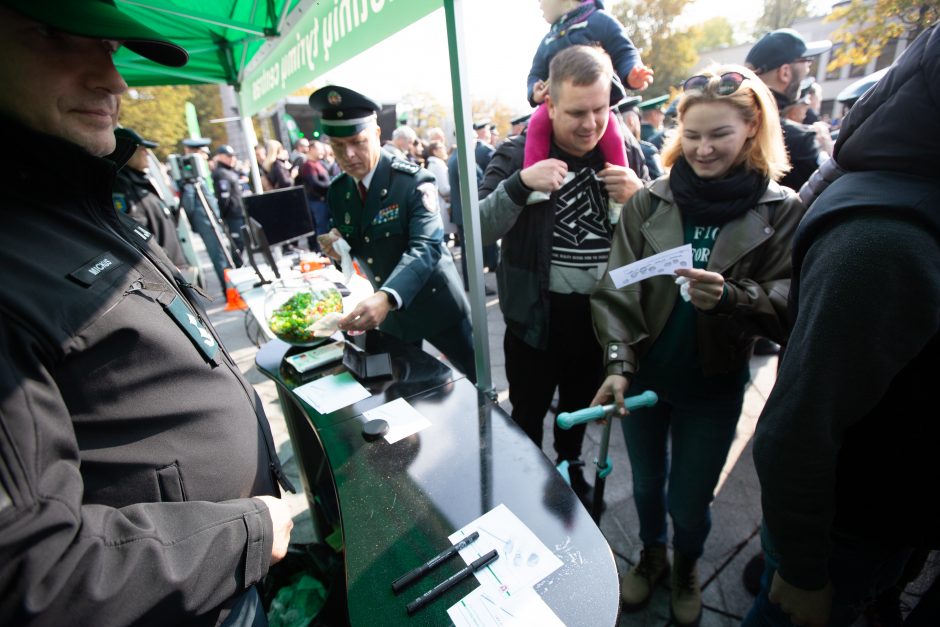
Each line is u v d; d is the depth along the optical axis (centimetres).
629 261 123
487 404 109
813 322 63
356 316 132
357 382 123
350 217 185
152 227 301
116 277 66
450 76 103
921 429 67
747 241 107
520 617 62
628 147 160
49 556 48
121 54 235
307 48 162
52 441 52
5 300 52
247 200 239
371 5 108
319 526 169
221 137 2962
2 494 45
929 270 55
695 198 110
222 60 288
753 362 291
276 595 123
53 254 61
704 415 121
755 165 107
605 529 173
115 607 52
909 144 58
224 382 80
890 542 77
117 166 75
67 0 60
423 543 74
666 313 118
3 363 49
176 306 75
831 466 68
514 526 75
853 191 62
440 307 184
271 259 243
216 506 68
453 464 90
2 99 61
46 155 65
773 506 74
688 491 126
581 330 151
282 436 246
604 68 121
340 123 157
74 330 58
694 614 136
